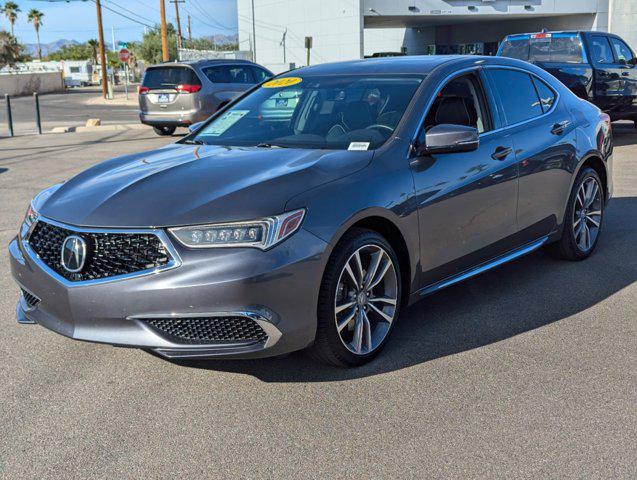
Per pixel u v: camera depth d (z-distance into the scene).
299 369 3.66
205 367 3.70
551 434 2.96
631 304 4.54
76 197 3.58
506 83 4.84
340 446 2.91
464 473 2.70
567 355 3.77
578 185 5.30
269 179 3.42
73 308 3.28
